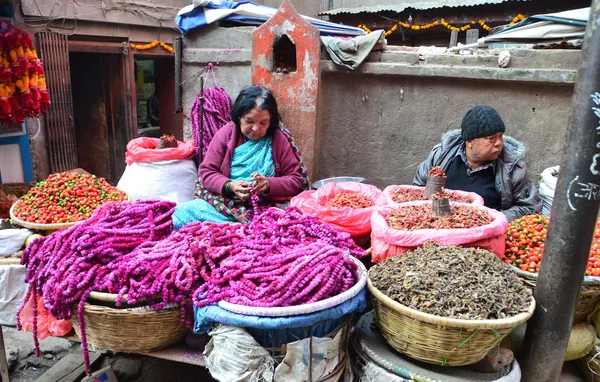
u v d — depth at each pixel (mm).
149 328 2236
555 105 3428
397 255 2350
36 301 2453
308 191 3193
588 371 2568
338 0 9219
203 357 2340
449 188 3270
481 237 2359
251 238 2482
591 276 2334
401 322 2023
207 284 2152
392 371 2104
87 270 2305
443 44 7902
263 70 4031
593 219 1997
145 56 9250
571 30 3424
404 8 7551
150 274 2227
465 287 2012
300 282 2074
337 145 4309
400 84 3938
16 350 3436
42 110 4598
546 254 2107
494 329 1856
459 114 3773
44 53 6957
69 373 3143
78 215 3004
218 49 4570
